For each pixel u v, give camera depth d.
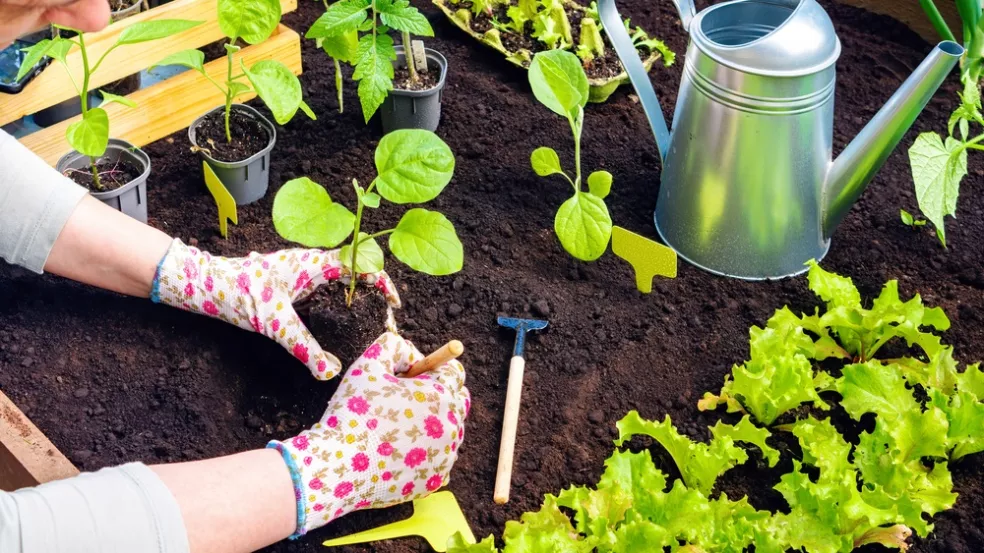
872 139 1.42
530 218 1.72
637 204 1.75
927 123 1.92
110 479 1.07
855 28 2.17
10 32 1.00
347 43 1.68
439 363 1.34
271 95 1.47
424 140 1.28
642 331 1.53
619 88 1.99
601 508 1.20
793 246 1.56
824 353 1.45
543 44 2.01
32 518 0.99
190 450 1.35
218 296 1.42
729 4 1.47
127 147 1.64
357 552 1.23
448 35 2.13
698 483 1.28
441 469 1.27
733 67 1.35
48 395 1.40
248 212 1.70
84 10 1.04
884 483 1.24
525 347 1.50
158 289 1.43
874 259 1.65
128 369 1.44
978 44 1.68
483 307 1.56
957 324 1.54
